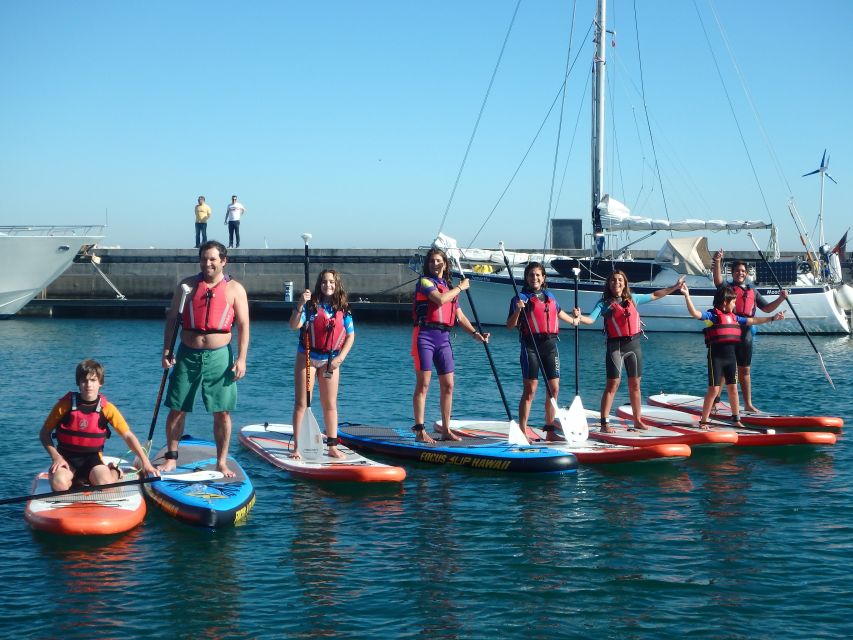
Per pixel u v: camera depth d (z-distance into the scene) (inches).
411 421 486.3
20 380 639.1
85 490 285.0
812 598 237.5
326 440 364.5
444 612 228.5
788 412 522.0
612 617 226.2
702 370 741.3
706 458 394.9
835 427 444.5
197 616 224.4
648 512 312.5
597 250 1077.8
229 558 262.5
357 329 1098.1
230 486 310.0
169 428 325.7
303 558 263.7
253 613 226.7
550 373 397.7
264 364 730.8
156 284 1309.1
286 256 1286.9
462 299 1125.1
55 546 268.8
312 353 357.7
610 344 414.0
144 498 309.4
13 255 1169.4
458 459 374.3
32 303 1285.7
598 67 1058.1
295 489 334.6
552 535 286.8
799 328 1061.8
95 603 230.7
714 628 220.2
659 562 263.3
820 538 284.7
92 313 1286.9
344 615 226.2
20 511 302.5
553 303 395.9
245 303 316.5
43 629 216.1
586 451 381.4
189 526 288.7
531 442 400.8
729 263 1047.6
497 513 310.0
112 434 437.7
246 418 489.7
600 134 1063.6
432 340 385.1
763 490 342.3
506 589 242.8
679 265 1009.5
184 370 313.4
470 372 704.4
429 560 263.6
